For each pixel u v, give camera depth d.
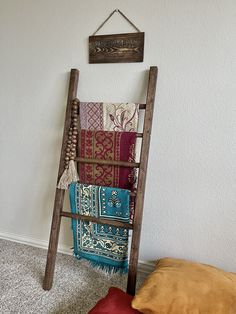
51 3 1.35
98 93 1.37
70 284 1.38
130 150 1.28
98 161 1.32
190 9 1.16
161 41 1.22
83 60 1.36
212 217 1.31
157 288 1.02
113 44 1.28
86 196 1.34
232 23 1.12
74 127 1.34
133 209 1.31
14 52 1.47
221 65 1.16
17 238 1.75
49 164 1.56
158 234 1.43
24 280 1.40
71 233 1.60
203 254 1.37
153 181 1.37
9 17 1.43
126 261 1.34
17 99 1.53
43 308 1.22
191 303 0.96
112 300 1.04
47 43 1.40
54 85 1.44
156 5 1.20
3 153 1.64
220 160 1.24
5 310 1.20
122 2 1.24
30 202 1.66
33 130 1.54
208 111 1.21
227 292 1.00
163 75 1.25
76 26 1.33
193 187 1.31
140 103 1.31
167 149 1.31
